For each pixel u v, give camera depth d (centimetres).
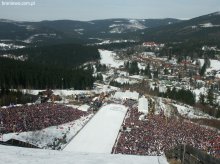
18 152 2412
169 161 2270
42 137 8575
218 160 1634
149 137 8938
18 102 13112
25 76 18288
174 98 19225
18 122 9225
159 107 15675
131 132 9550
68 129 9650
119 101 16062
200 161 1838
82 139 8788
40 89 18638
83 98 15862
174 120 12138
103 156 2450
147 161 2289
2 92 13662
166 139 8825
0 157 2191
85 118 11306
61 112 11294
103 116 11750
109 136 9194
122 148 7969
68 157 2333
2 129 8475
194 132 10006
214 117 15850
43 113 10669
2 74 17450
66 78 19762
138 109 13775
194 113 15912
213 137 9594
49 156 2328
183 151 2131
